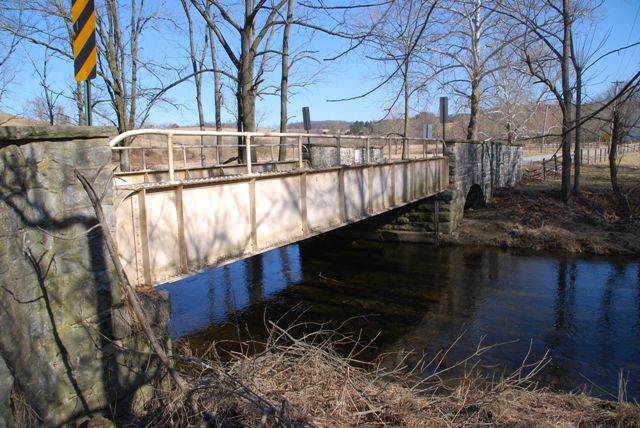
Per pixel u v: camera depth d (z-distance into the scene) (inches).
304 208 354.0
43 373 158.6
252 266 595.8
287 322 402.6
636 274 522.0
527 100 1336.1
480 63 960.3
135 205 216.5
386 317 415.5
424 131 680.4
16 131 149.0
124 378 185.3
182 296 477.4
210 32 757.3
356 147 767.1
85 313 175.2
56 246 166.2
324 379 210.7
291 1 650.8
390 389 220.8
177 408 175.6
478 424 192.9
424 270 565.3
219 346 349.1
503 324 396.2
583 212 746.2
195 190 255.3
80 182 173.9
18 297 148.4
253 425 168.6
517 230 679.1
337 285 512.4
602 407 225.0
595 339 362.9
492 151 924.6
